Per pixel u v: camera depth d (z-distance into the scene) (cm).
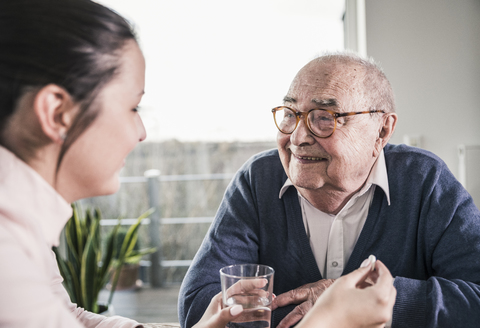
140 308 302
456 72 194
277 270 104
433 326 77
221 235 102
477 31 192
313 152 84
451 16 193
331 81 82
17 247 38
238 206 106
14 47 43
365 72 84
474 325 76
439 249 93
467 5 192
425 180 96
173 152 341
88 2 48
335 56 86
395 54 196
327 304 50
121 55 48
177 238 353
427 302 79
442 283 83
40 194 45
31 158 45
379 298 49
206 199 347
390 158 101
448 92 196
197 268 97
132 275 337
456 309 78
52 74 43
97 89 45
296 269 101
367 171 91
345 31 228
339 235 98
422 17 194
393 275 97
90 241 207
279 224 103
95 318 73
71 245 212
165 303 311
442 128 197
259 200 104
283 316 83
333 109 81
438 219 94
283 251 102
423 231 96
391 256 96
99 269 218
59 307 38
